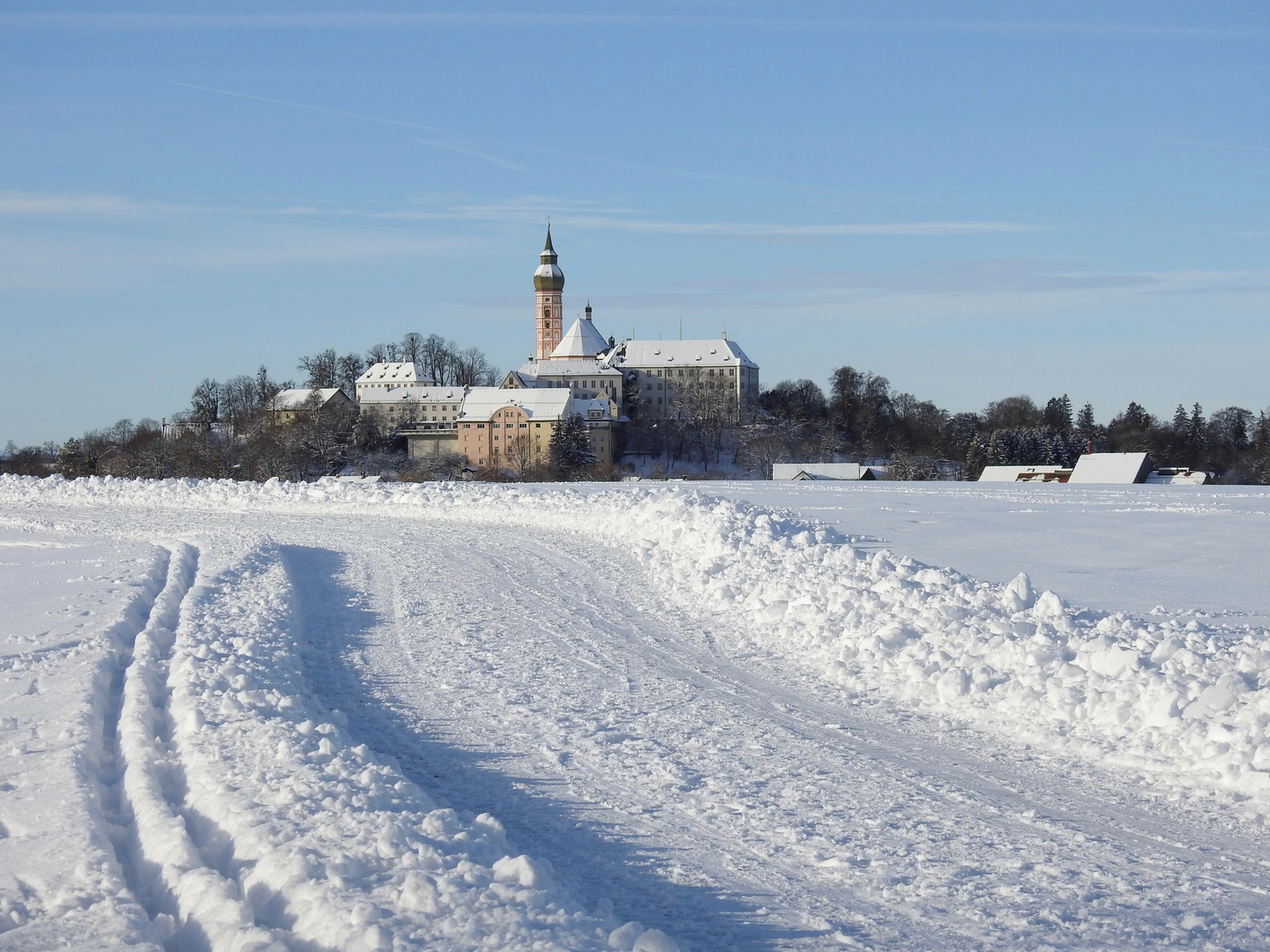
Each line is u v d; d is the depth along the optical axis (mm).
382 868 6328
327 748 8539
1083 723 9961
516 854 7062
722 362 169250
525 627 14977
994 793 8531
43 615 14930
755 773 9016
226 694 10141
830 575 16172
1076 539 24234
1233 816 8008
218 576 17938
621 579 18844
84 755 8641
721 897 6730
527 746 9766
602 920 5906
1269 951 5984
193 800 7543
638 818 8047
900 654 12180
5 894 6105
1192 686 9820
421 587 18359
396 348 171750
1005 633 12281
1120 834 7711
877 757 9430
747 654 13281
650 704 11102
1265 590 16938
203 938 5629
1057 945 6059
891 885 6887
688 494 28969
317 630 14867
